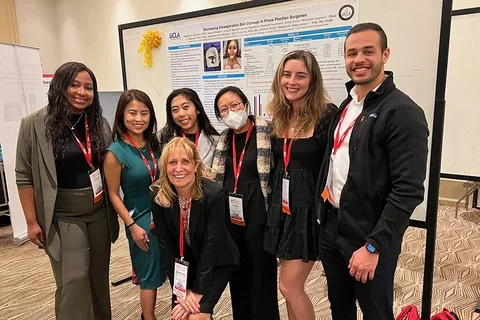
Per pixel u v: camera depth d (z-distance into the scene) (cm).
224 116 183
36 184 179
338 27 193
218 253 173
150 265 203
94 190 186
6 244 385
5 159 369
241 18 229
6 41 657
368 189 134
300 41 207
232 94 184
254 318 189
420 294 262
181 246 175
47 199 178
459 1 398
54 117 175
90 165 186
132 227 194
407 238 371
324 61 201
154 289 206
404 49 174
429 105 172
